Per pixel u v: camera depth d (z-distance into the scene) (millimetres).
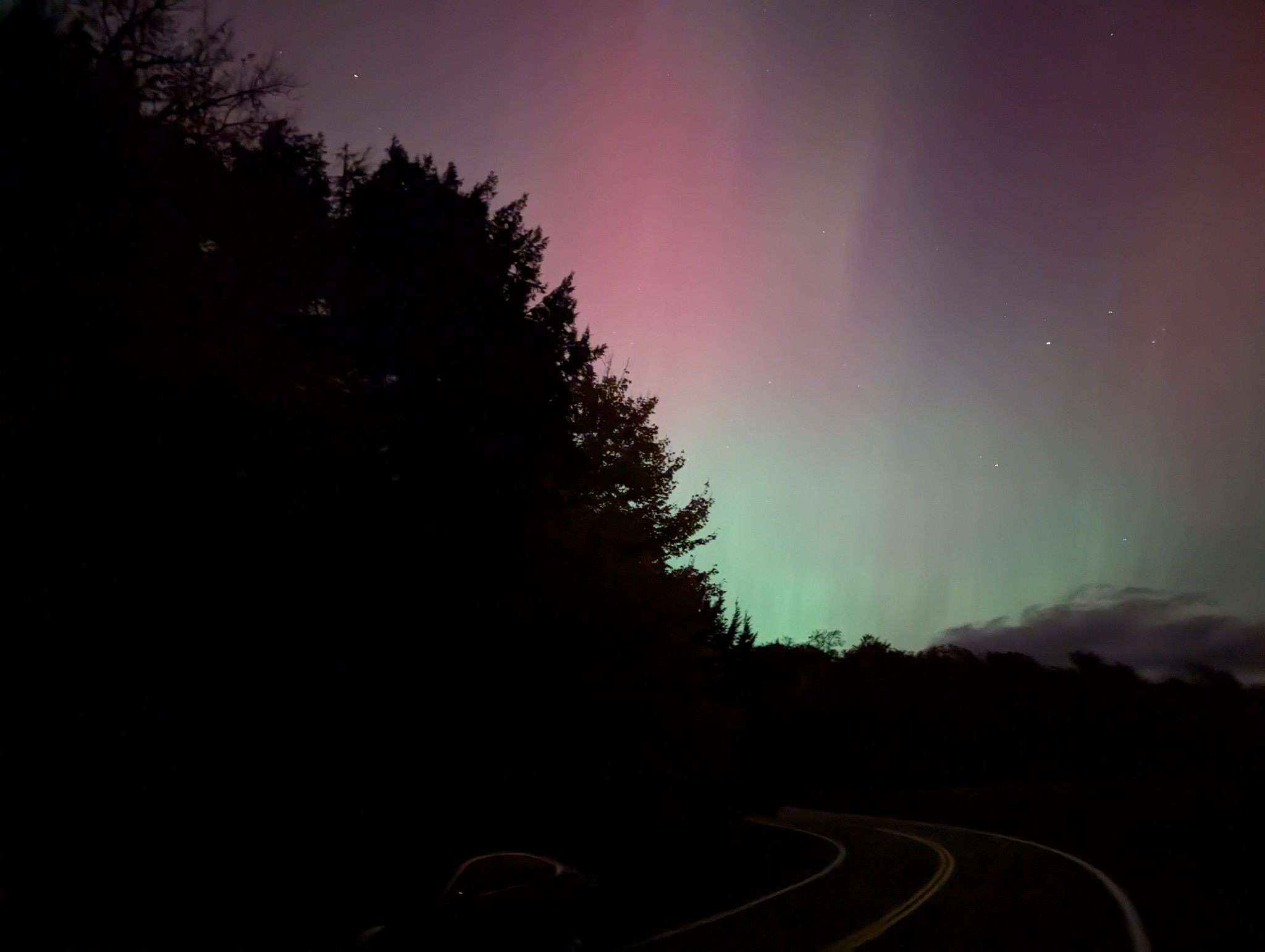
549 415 17469
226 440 11070
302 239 13484
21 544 9211
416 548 13703
